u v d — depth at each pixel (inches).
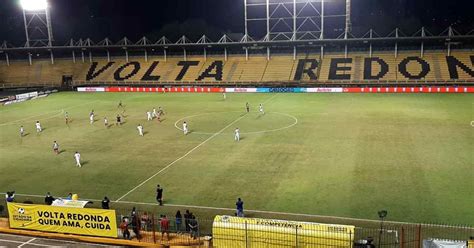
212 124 2130.9
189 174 1390.3
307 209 1085.8
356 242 853.8
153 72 3794.3
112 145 1792.6
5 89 3673.7
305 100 2797.7
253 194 1200.2
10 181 1390.3
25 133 2066.9
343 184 1243.8
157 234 979.9
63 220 985.5
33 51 3988.7
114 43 4899.1
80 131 2075.5
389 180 1262.3
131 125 2176.4
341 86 3154.5
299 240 816.3
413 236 920.3
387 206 1083.3
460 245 770.8
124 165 1514.5
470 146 1581.0
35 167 1530.5
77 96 3358.8
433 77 3110.2
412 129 1875.0
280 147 1659.7
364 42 3331.7
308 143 1701.5
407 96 2819.9
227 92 3319.4
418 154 1503.4
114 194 1248.2
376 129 1897.1
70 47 3831.2
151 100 3026.6
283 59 3649.1
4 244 954.7
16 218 1018.1
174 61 3900.1
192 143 1776.6
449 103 2493.8
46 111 2684.5
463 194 1139.3
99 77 3836.1
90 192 1270.9
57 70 3998.5
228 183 1295.5
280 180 1300.4
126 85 3641.7
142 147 1743.4
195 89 3395.7
